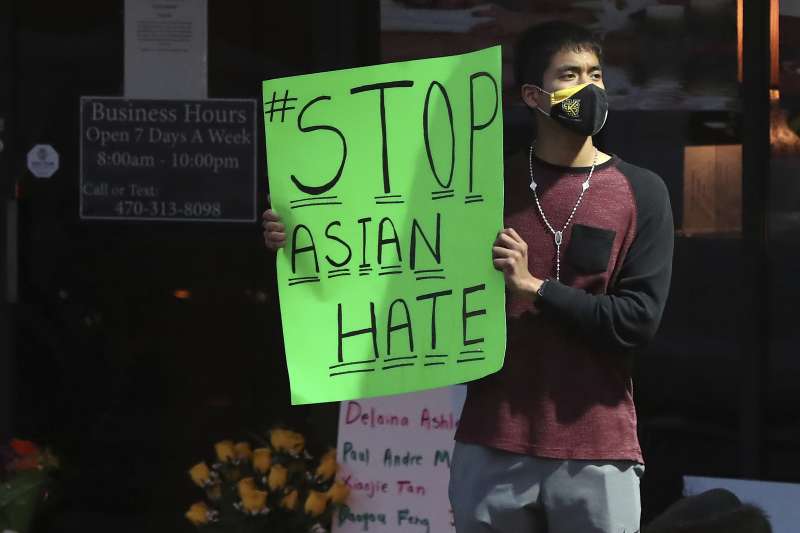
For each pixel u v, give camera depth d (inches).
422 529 548.7
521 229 380.8
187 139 585.0
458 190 382.9
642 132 566.6
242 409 588.1
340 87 396.5
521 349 378.3
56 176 586.2
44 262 588.1
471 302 378.9
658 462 568.1
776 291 561.6
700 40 560.1
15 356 587.8
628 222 375.2
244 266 585.3
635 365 569.0
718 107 561.9
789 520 533.3
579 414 372.2
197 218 585.3
